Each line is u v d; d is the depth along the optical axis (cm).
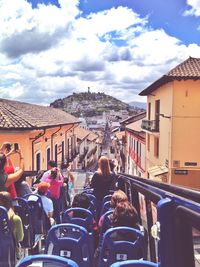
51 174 854
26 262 263
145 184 373
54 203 856
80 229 371
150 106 2953
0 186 546
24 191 731
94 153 6656
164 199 212
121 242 362
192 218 173
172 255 203
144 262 253
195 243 191
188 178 2166
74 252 368
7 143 661
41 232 632
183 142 2141
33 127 1661
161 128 2444
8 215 450
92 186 705
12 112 1806
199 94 2112
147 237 398
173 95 2123
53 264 264
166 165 2247
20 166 616
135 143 3872
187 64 2214
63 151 3027
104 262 368
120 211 411
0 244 438
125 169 4978
